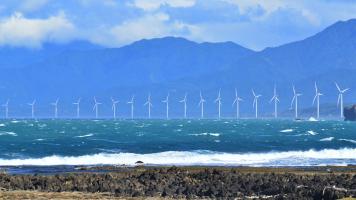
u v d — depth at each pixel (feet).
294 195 397.80
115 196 413.39
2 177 479.41
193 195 419.74
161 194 421.59
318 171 565.94
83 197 406.41
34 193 421.18
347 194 385.29
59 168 637.30
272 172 539.29
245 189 436.76
